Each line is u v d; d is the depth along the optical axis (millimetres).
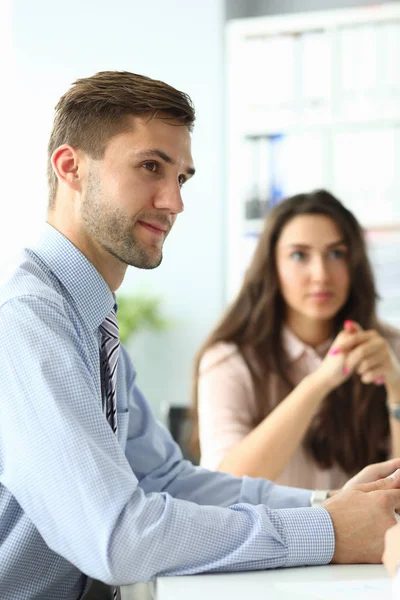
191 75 4293
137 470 1465
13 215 4414
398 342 2254
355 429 2078
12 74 4445
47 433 1038
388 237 3666
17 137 4430
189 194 4301
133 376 1489
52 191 1291
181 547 1016
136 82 1230
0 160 4426
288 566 1071
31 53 4434
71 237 1260
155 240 1239
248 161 3910
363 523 1101
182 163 1249
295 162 3854
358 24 3789
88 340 1238
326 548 1081
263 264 2184
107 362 1287
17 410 1061
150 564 1002
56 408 1038
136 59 4344
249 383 2125
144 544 994
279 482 2059
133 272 4363
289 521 1085
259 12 4551
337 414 2082
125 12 4359
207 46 4281
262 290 2186
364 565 1085
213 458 1977
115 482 1016
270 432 1843
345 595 941
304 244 2117
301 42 3857
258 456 1813
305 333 2191
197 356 2219
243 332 2184
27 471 1049
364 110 3781
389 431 2111
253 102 3902
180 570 1026
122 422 1390
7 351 1077
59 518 1028
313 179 3822
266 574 1037
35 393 1053
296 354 2158
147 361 4352
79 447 1024
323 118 3820
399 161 3732
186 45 4301
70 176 1252
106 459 1028
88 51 4391
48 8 4430
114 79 1236
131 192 1213
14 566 1150
